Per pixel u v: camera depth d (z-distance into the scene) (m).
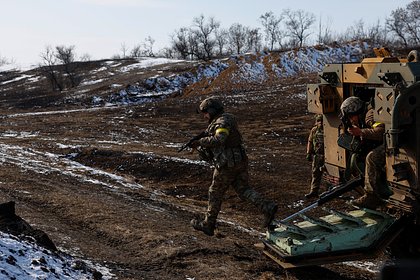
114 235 7.84
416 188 5.34
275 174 12.98
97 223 8.48
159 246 7.14
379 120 5.56
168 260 6.61
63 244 6.99
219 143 5.64
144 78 42.44
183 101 29.05
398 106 5.21
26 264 5.01
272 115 22.48
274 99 26.67
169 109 26.55
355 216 5.94
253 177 12.60
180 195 12.06
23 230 6.46
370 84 6.28
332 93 6.95
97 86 42.28
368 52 38.84
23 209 9.44
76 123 24.17
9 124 24.73
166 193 12.18
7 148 17.97
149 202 10.85
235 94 30.06
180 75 39.00
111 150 16.25
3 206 6.74
